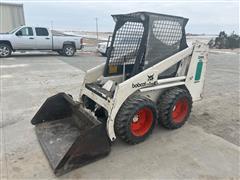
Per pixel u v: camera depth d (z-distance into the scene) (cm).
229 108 504
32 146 325
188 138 360
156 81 344
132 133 323
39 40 1278
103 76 378
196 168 285
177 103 383
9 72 825
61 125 372
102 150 293
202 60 413
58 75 797
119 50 372
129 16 342
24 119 416
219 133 380
